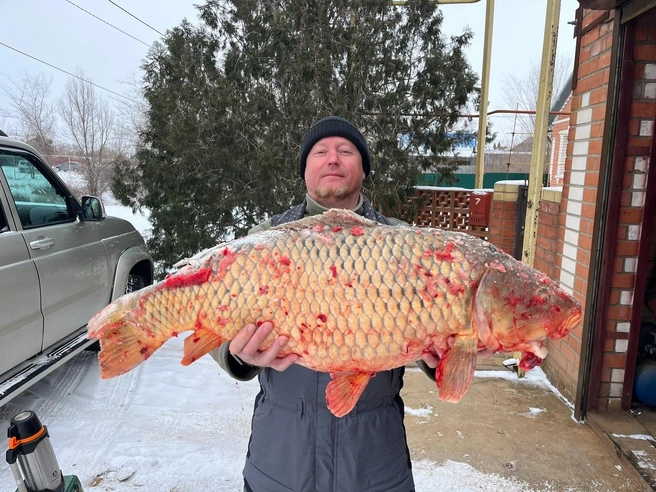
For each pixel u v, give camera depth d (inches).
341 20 287.1
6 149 135.0
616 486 108.1
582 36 149.9
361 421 65.1
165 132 297.4
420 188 315.0
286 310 58.4
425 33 297.4
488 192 294.7
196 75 294.5
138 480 110.7
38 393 152.3
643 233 129.2
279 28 266.2
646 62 124.6
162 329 62.6
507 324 57.6
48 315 134.3
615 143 126.9
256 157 272.1
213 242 298.5
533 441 125.9
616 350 134.3
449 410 142.0
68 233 147.8
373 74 291.0
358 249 58.5
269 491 66.7
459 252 58.8
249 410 144.2
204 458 119.1
